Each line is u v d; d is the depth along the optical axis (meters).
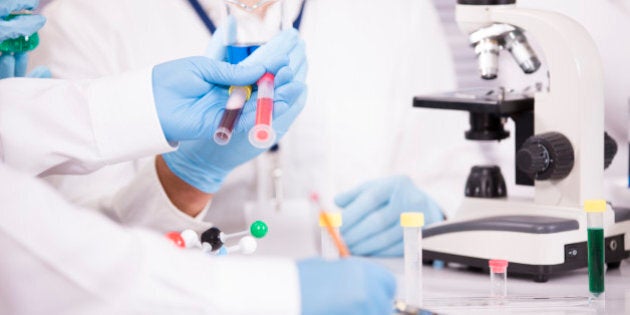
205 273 0.92
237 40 1.48
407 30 2.97
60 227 0.92
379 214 2.05
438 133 2.94
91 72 2.35
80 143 1.42
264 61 1.42
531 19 1.76
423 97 1.90
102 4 2.48
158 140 1.41
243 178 2.53
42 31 2.31
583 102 1.72
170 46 2.57
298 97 1.46
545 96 1.77
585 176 1.74
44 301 0.91
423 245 1.86
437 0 3.04
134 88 1.41
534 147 1.72
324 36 2.91
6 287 0.91
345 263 0.95
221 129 1.28
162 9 2.57
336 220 1.41
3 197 0.93
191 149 1.77
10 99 1.43
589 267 1.49
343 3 2.93
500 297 1.56
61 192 2.04
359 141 2.92
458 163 2.84
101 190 2.05
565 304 1.50
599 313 1.44
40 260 0.91
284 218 2.28
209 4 2.61
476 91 1.98
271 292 0.91
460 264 1.86
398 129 2.93
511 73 2.85
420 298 1.43
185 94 1.41
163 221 1.82
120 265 0.91
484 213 1.88
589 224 1.49
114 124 1.41
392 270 1.86
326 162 2.81
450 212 2.48
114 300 0.89
